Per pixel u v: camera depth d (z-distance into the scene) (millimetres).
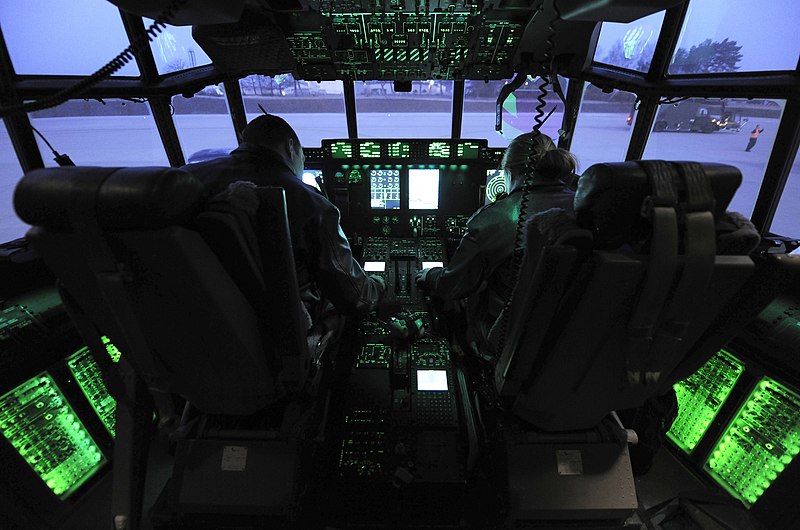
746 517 1569
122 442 1480
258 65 2256
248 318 1159
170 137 2783
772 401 1601
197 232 955
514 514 1431
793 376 1498
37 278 1838
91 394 1892
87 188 813
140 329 1068
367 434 1761
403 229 3109
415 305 2498
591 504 1424
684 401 1996
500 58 2152
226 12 1008
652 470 1961
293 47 2027
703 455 1892
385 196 3004
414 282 2674
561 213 984
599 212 905
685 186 859
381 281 2006
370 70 2326
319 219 1439
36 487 1646
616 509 1418
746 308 1047
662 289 911
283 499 1430
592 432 1497
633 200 880
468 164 2867
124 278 926
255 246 1059
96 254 893
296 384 1404
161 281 953
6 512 1547
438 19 1773
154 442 2111
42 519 1671
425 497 1653
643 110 2543
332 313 1861
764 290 996
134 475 1484
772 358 1573
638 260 890
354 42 1979
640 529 1474
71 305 1160
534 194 1463
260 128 1496
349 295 1553
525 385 1308
